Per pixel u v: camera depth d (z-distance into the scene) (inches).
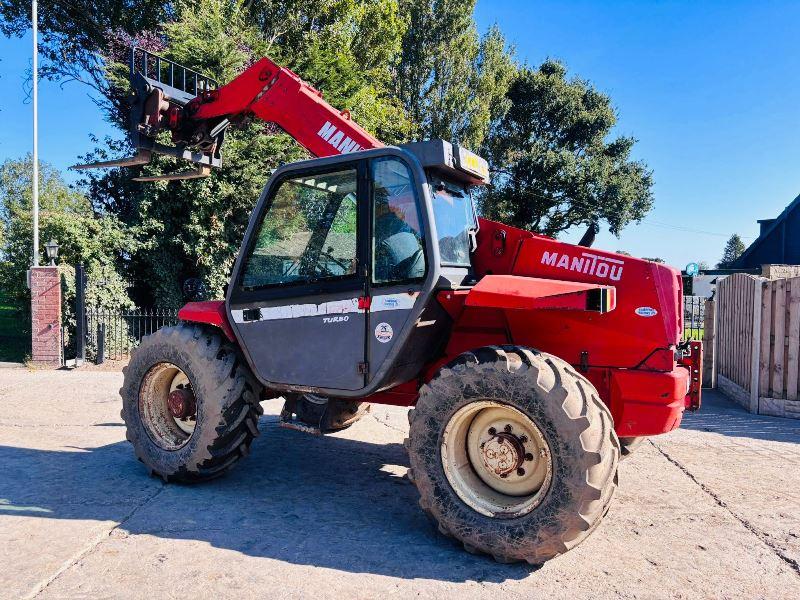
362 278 137.9
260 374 151.6
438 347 153.6
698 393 153.1
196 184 469.7
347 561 115.6
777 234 1003.9
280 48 684.1
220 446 155.6
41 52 751.7
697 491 165.3
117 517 135.1
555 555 113.2
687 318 380.5
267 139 495.2
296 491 159.2
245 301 152.9
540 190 1294.3
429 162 138.6
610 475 111.9
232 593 101.5
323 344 142.6
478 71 1232.8
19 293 464.1
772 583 111.3
